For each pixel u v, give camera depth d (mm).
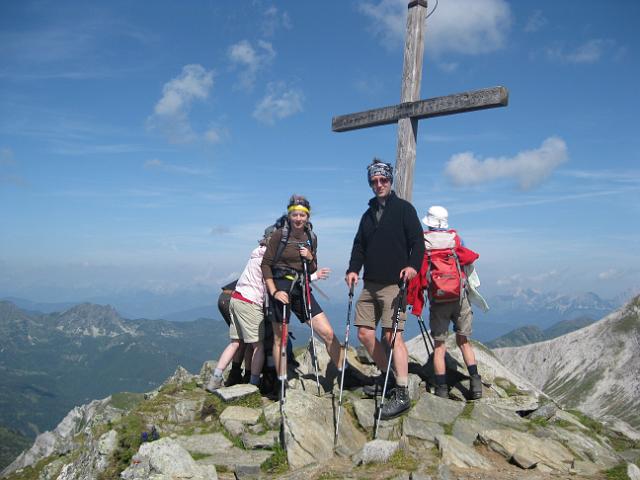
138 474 3025
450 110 4398
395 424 3516
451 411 3701
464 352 4121
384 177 3641
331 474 2928
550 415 3969
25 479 7402
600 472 3086
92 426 4871
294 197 3922
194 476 2986
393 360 3641
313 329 3959
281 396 3688
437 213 4102
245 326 4203
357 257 3812
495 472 3012
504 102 4082
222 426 3715
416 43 4766
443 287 3854
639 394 49750
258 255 4258
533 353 64188
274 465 3178
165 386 5535
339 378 4195
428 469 2938
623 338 58781
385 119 4914
